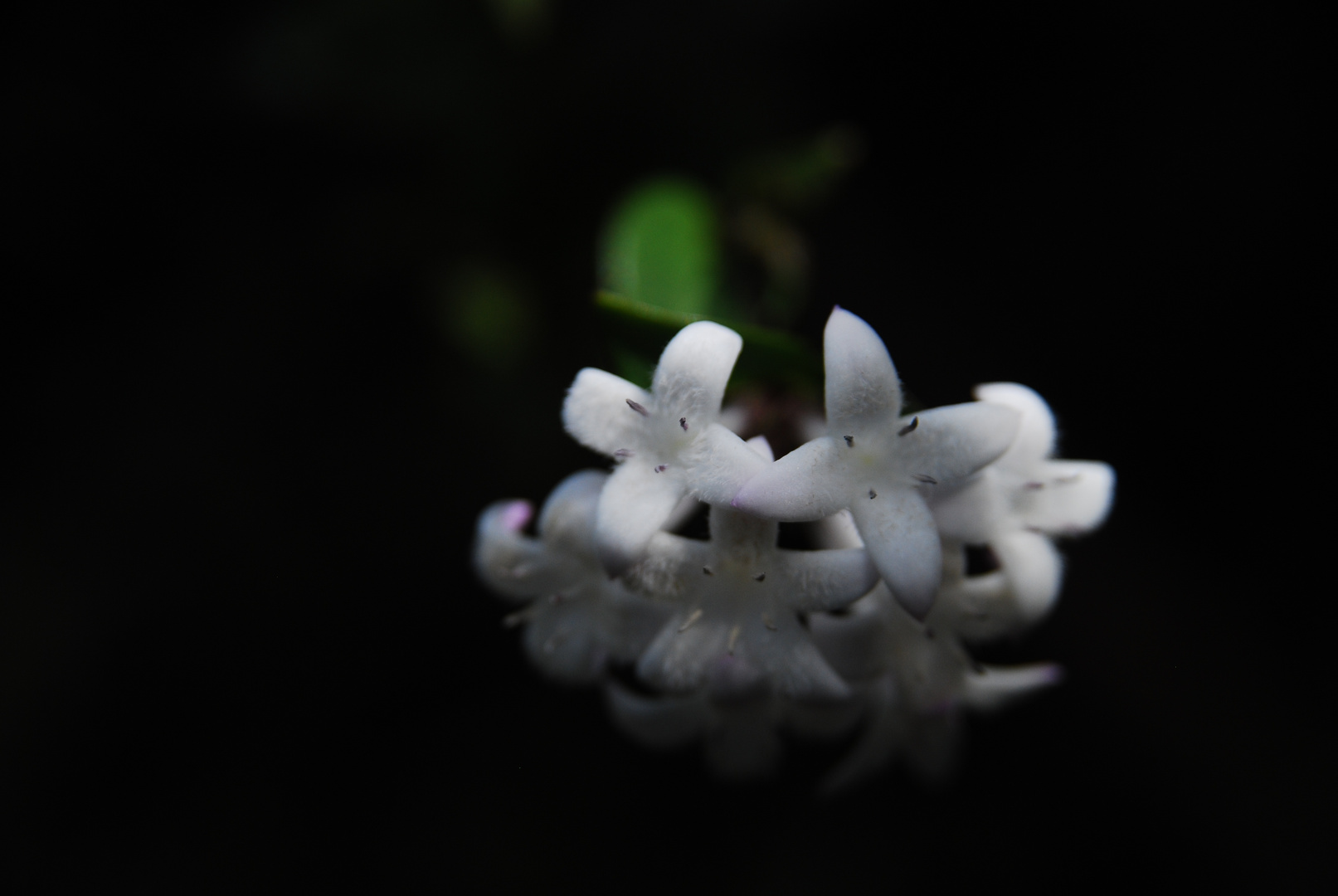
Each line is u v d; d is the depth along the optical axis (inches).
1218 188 6.1
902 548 4.4
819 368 4.8
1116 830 6.1
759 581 4.5
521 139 5.7
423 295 5.8
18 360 5.8
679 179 5.3
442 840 6.1
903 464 4.5
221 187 5.8
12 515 5.8
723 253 5.5
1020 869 6.1
